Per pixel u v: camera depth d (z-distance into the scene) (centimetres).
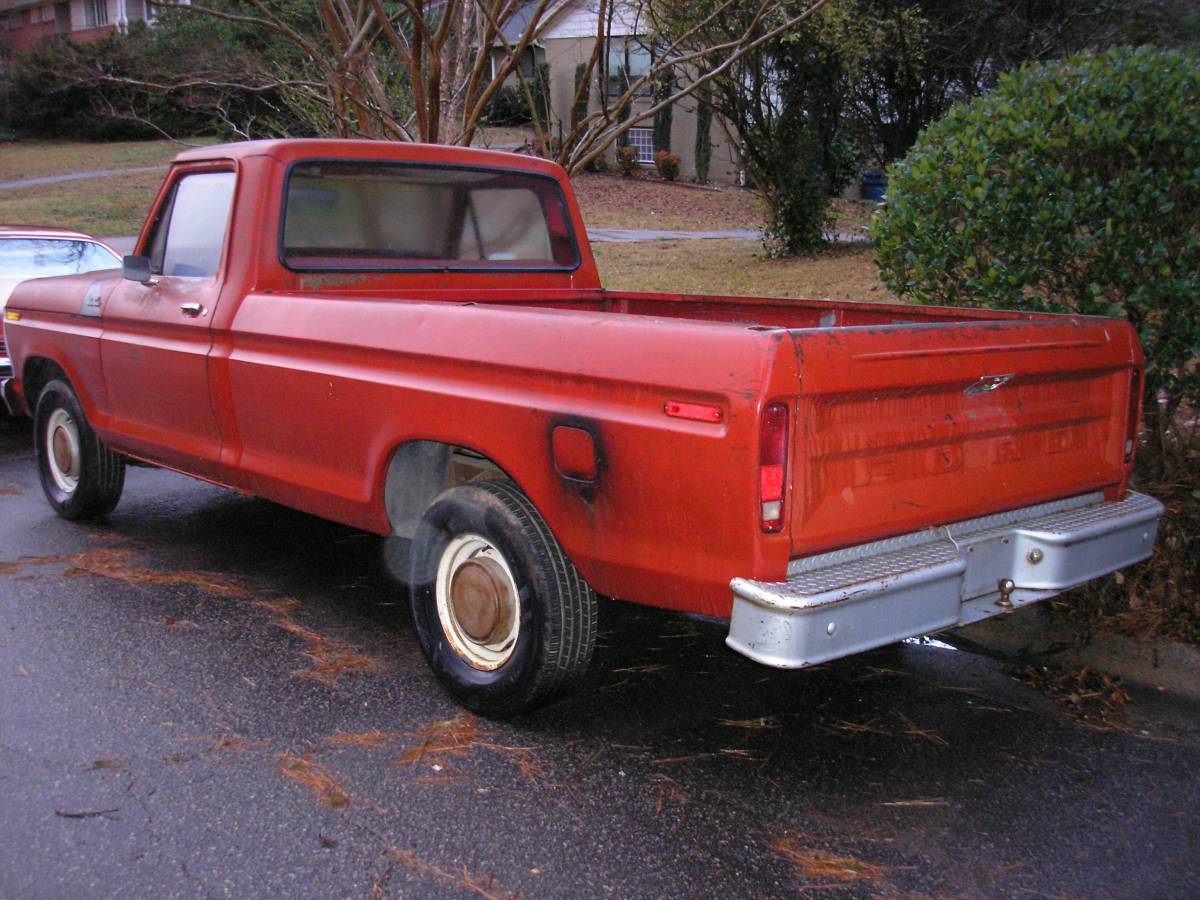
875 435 329
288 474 460
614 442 335
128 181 2834
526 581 367
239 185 481
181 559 573
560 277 575
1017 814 340
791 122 1708
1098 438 409
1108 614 479
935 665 451
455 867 309
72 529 622
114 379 560
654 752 376
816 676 441
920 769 368
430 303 406
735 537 311
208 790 346
